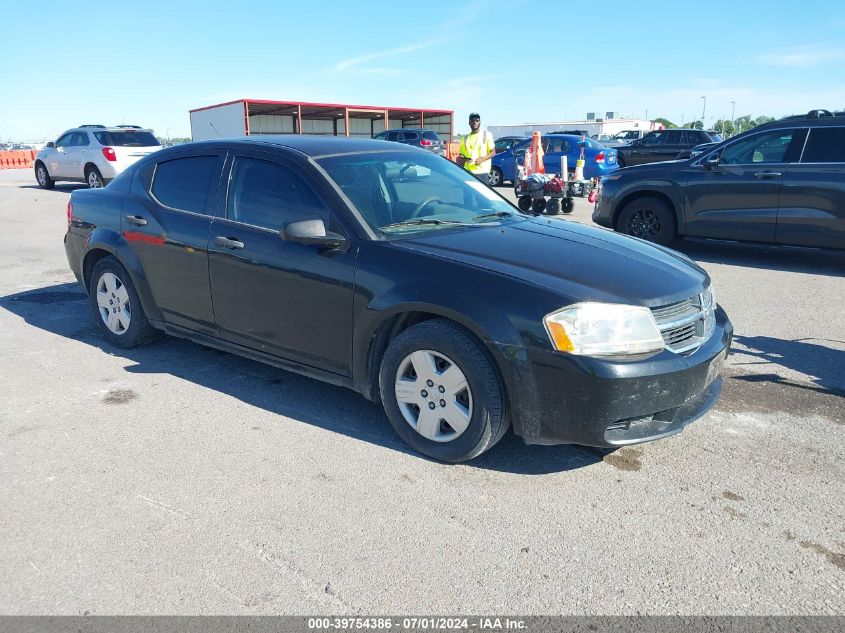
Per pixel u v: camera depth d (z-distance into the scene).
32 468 3.36
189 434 3.72
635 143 22.69
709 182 8.50
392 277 3.40
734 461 3.46
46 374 4.63
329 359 3.75
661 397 3.07
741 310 6.26
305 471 3.33
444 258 3.35
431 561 2.65
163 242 4.48
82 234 5.14
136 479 3.25
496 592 2.48
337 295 3.59
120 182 5.05
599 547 2.75
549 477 3.29
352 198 3.76
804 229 7.93
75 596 2.45
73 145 17.94
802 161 7.88
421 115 42.09
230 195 4.22
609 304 3.03
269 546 2.74
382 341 3.57
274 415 3.97
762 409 4.09
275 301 3.90
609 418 2.99
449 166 4.73
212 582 2.53
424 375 3.36
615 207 9.42
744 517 2.96
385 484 3.21
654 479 3.28
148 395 4.26
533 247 3.56
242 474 3.30
